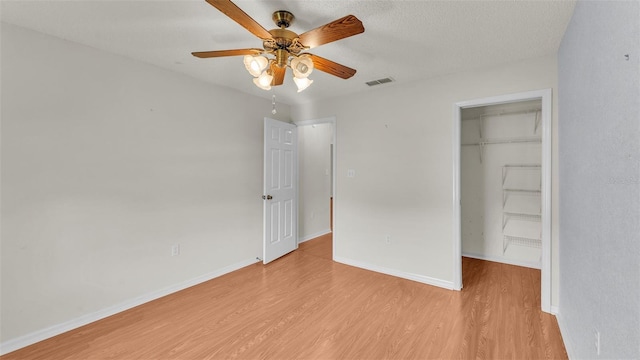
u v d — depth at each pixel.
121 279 2.52
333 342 2.05
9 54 1.97
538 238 3.55
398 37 2.13
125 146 2.54
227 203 3.41
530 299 2.67
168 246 2.86
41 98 2.09
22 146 2.02
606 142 1.25
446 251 2.97
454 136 2.90
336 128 3.77
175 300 2.71
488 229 3.89
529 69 2.50
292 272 3.43
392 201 3.32
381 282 3.12
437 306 2.55
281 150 3.96
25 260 2.04
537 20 1.88
